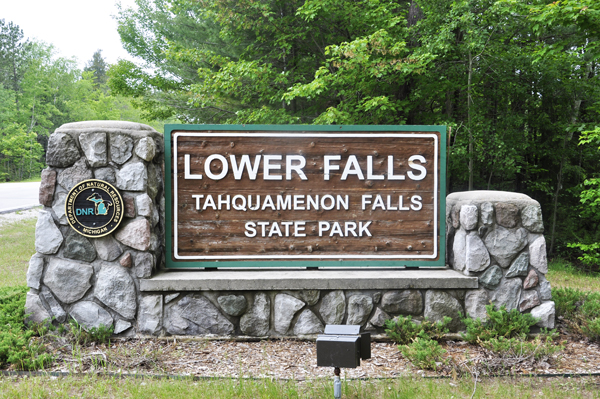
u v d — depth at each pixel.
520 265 5.63
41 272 5.39
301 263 5.90
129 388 4.01
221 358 4.90
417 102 12.47
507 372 4.47
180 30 16.38
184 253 5.85
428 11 11.20
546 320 5.57
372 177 5.93
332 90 12.45
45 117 58.94
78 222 5.34
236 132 5.86
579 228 14.38
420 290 5.59
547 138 13.70
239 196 5.87
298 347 5.26
